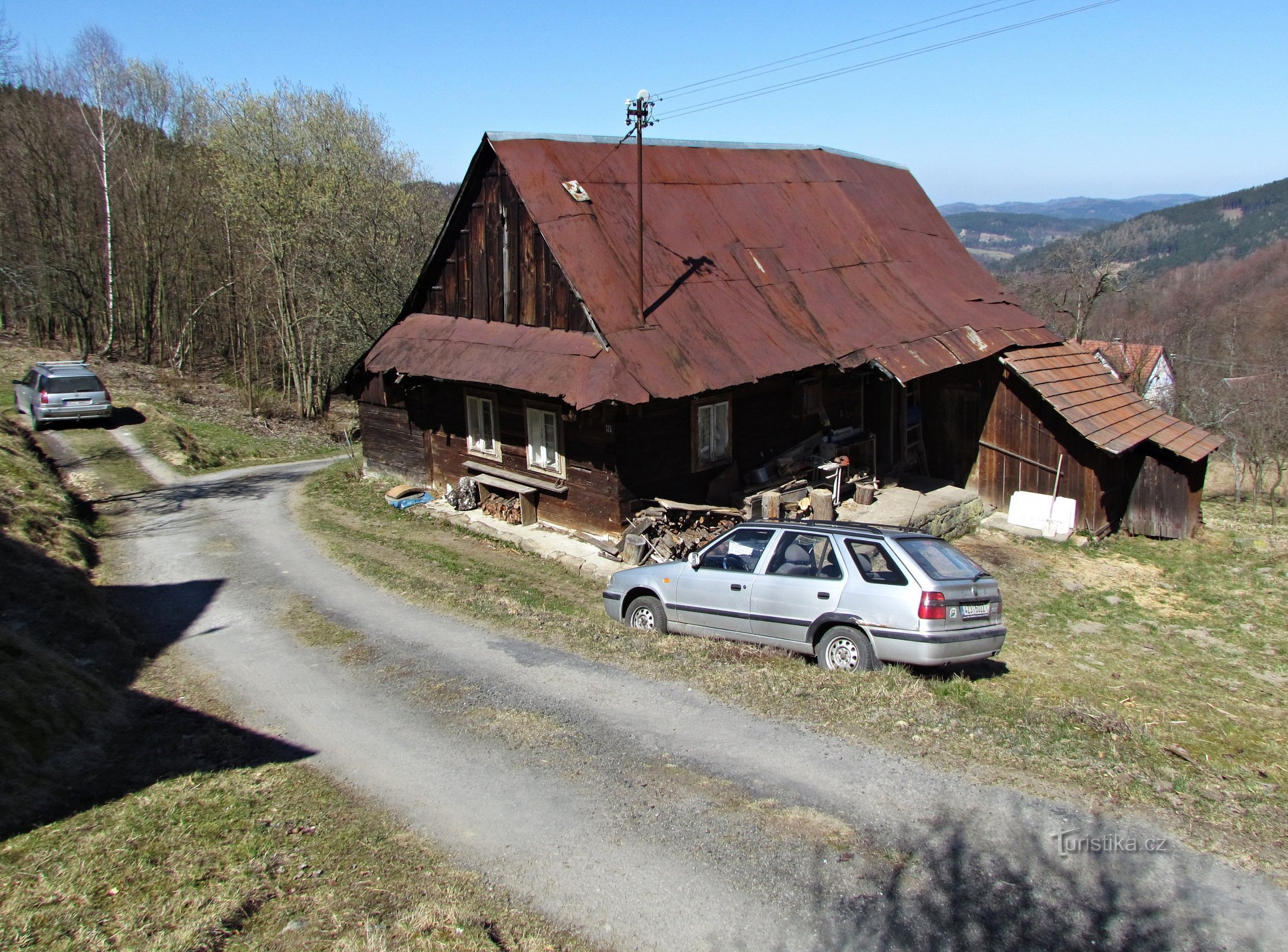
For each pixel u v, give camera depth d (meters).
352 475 21.77
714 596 10.08
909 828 5.93
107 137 41.41
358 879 5.61
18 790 6.64
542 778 6.88
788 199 21.77
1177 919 4.98
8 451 19.67
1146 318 61.62
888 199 25.30
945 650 8.62
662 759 7.06
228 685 9.34
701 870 5.59
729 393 16.89
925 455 22.67
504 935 5.04
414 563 14.82
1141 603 16.06
